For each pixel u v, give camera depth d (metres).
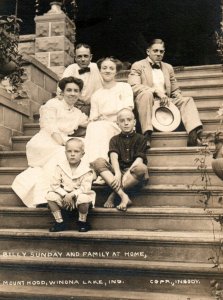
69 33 7.47
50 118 4.70
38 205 4.18
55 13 7.31
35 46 7.32
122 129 4.18
